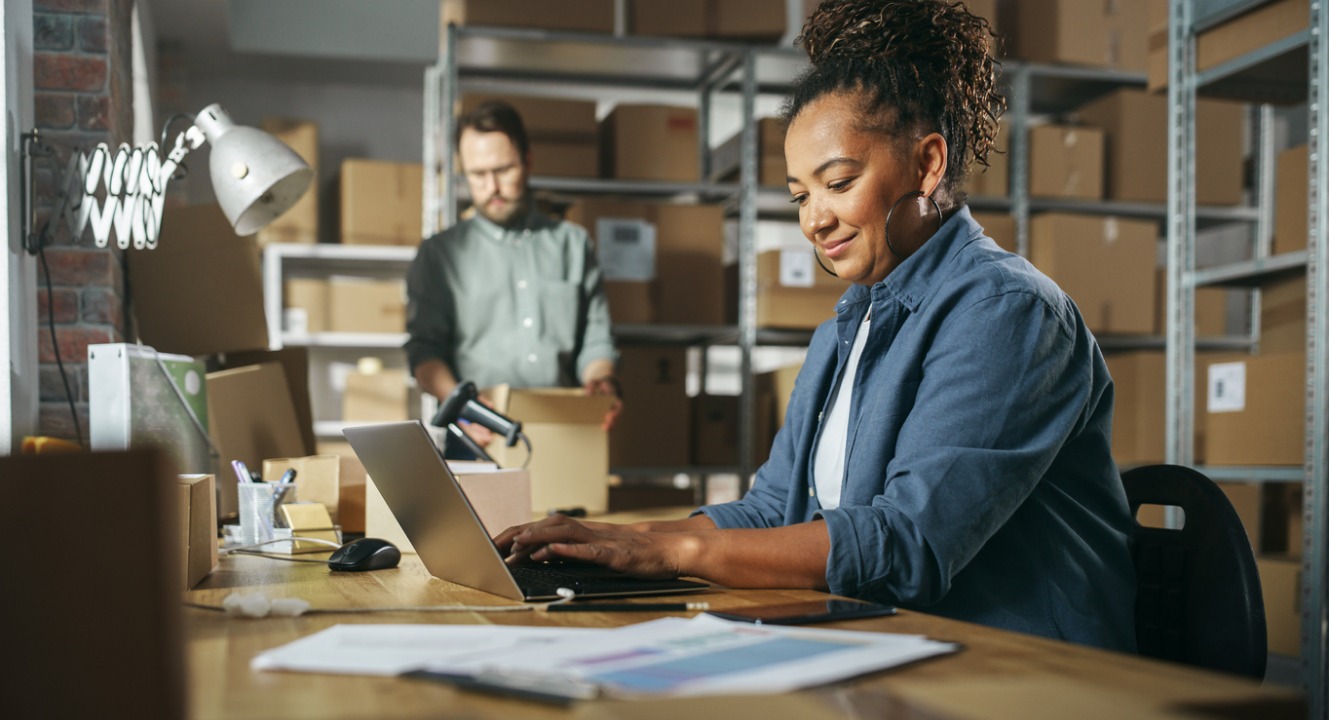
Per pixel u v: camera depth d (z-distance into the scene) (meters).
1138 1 4.32
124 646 0.47
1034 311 1.13
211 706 0.56
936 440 1.09
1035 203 4.26
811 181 1.26
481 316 3.17
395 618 0.89
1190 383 2.98
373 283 4.77
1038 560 1.16
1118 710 0.52
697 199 4.36
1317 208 2.38
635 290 4.01
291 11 4.45
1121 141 4.30
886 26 1.25
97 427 1.68
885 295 1.25
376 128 5.28
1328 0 2.36
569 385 3.27
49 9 2.16
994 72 1.33
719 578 1.08
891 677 0.63
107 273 2.17
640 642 0.70
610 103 5.79
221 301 2.53
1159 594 1.20
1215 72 2.88
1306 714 0.57
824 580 1.06
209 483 1.26
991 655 0.70
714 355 6.84
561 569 1.17
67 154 2.16
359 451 1.19
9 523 0.48
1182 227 2.98
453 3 3.87
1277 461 2.78
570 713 0.54
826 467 1.37
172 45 4.75
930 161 1.24
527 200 3.26
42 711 0.47
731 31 4.04
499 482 1.64
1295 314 2.96
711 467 4.18
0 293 1.72
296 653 0.68
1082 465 1.21
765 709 0.49
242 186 1.85
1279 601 2.81
